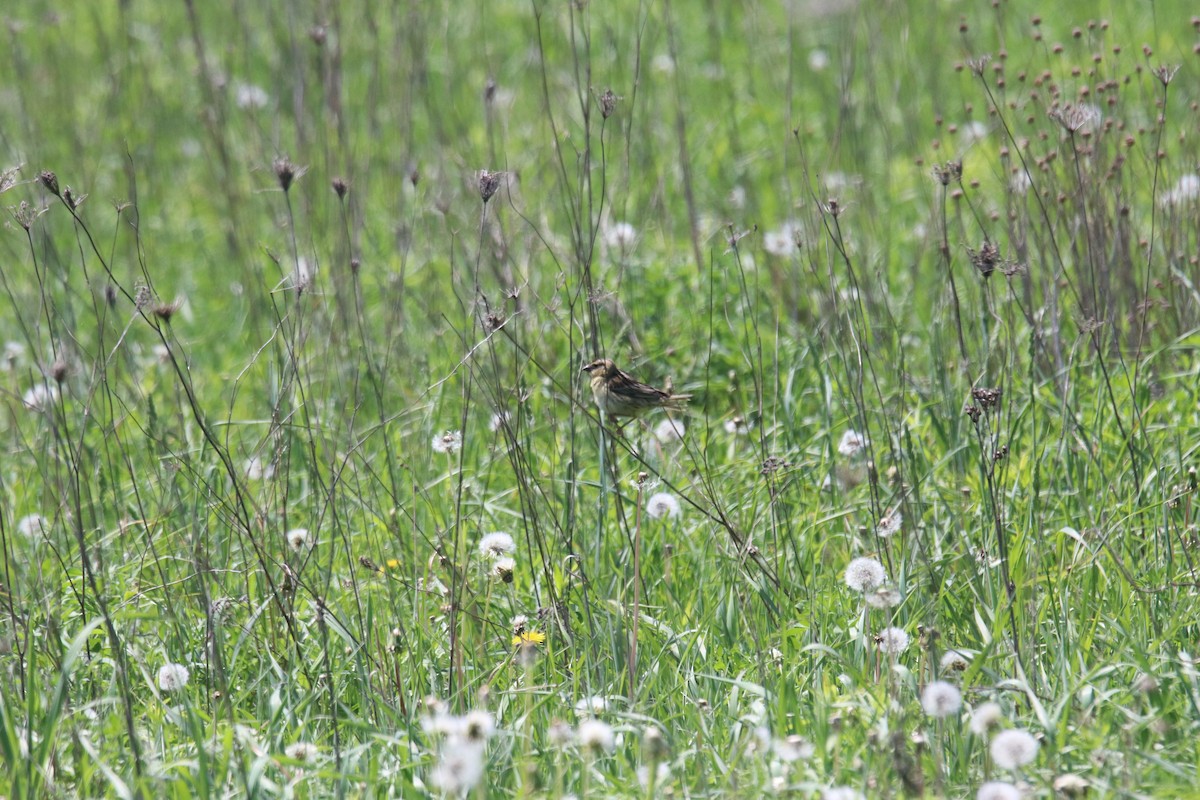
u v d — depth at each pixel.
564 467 11.66
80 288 17.36
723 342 13.61
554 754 7.90
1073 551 9.84
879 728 7.50
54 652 9.27
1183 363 12.61
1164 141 16.22
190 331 16.56
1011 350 10.51
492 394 10.87
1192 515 10.16
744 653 9.14
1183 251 12.89
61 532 11.05
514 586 10.15
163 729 8.51
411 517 10.20
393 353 13.70
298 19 20.41
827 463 11.41
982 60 10.83
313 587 9.99
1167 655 8.44
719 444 12.55
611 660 9.16
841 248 9.95
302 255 16.47
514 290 12.13
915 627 9.08
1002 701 8.12
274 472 10.36
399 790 7.93
